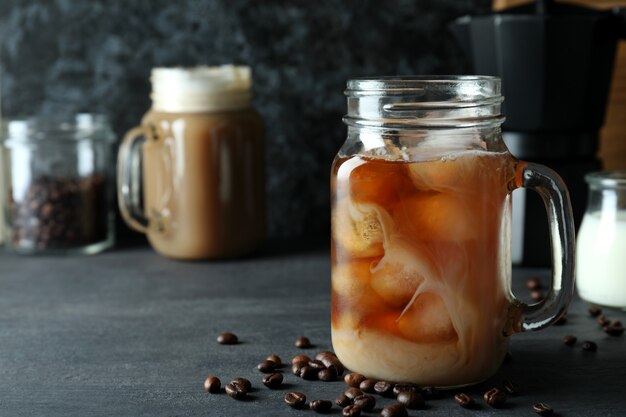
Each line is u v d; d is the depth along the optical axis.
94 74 0.98
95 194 0.95
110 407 0.63
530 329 0.65
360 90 0.63
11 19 0.98
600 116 0.85
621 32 0.81
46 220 0.94
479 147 0.63
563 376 0.66
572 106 0.82
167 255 0.92
